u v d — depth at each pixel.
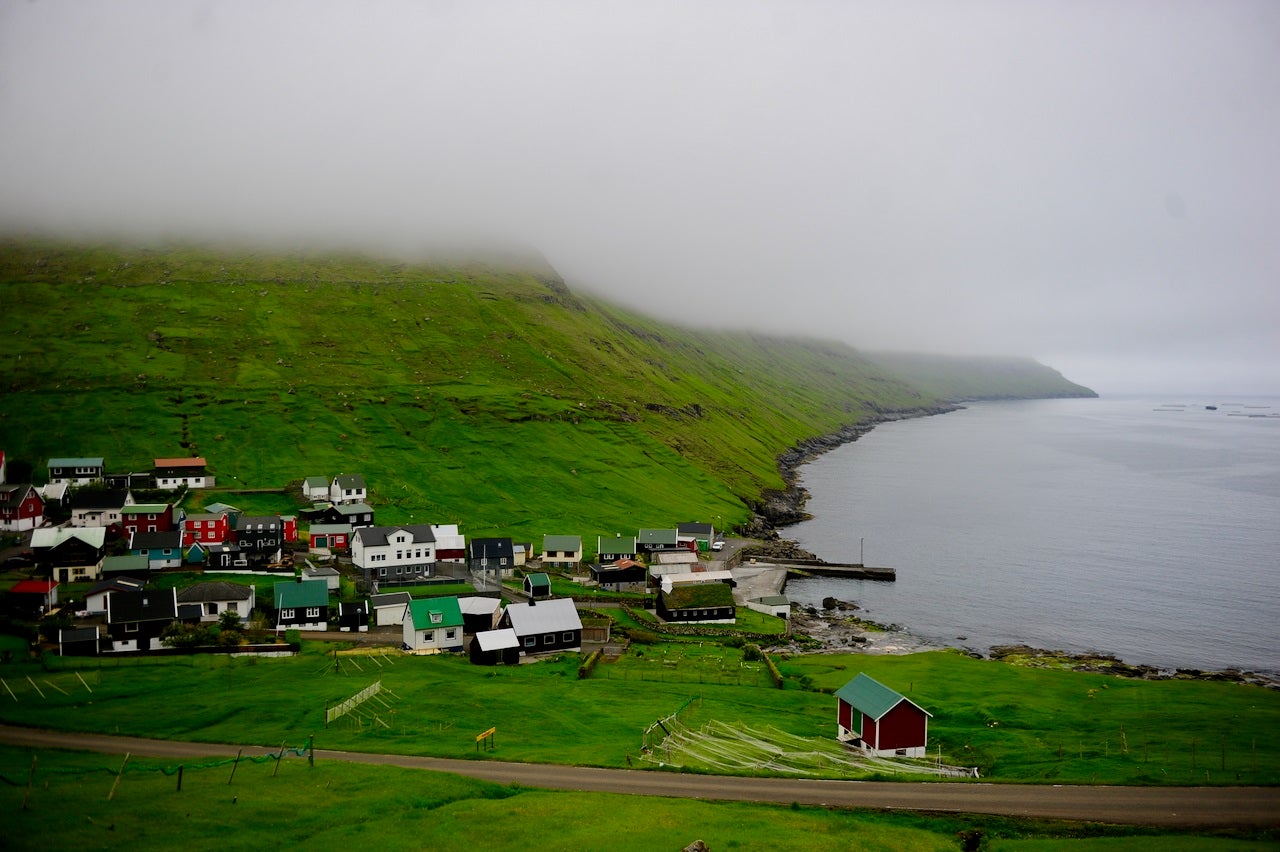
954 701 95.31
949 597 170.75
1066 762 71.69
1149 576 185.12
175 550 143.12
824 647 135.88
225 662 101.00
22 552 142.00
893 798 60.00
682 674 107.81
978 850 52.03
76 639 103.75
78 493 166.25
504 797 58.72
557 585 157.50
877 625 151.38
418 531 155.50
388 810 53.97
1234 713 89.56
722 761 68.50
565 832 50.88
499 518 193.88
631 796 58.59
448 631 114.94
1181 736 80.69
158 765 62.09
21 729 71.56
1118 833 54.41
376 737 72.44
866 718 75.94
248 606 120.19
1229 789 62.56
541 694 89.69
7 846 44.84
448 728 75.25
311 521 176.00
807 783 62.97
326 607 122.69
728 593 146.50
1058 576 186.38
